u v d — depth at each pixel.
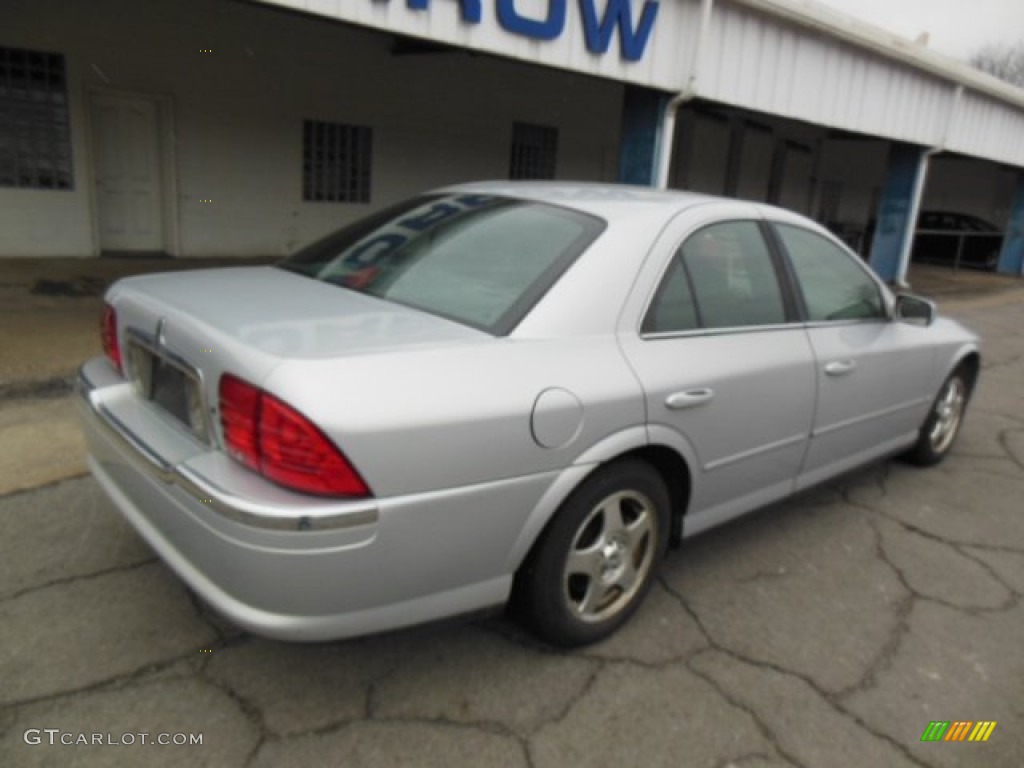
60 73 9.22
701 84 8.54
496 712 2.32
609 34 7.43
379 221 3.20
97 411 2.54
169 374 2.35
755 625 2.87
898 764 2.24
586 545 2.57
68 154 9.50
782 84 9.65
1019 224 18.27
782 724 2.36
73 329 6.36
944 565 3.44
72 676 2.35
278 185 11.37
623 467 2.55
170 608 2.70
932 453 4.58
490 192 3.17
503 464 2.18
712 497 2.98
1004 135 15.40
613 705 2.38
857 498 4.13
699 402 2.71
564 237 2.69
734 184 19.30
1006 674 2.69
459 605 2.24
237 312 2.31
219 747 2.12
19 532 3.12
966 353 4.50
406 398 2.01
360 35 11.55
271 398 1.91
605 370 2.44
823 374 3.32
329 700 2.32
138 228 10.43
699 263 2.90
